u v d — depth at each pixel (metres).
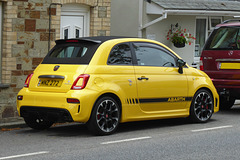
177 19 19.62
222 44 13.64
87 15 15.99
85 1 15.55
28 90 10.34
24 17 14.23
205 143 9.30
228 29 13.64
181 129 10.91
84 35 16.03
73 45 10.42
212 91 11.98
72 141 9.46
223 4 19.83
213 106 12.07
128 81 10.34
